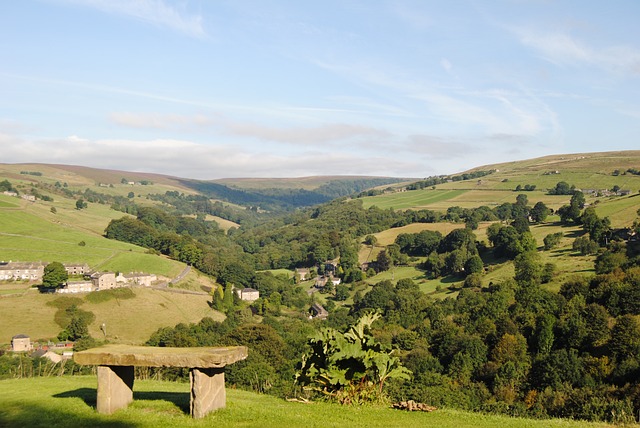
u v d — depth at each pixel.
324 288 159.88
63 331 98.19
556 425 13.77
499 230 138.88
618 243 104.62
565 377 50.03
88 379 23.11
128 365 13.86
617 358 52.91
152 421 13.37
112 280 133.75
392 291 123.38
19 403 15.84
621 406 28.08
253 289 155.50
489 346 65.50
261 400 16.56
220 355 13.55
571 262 103.50
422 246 168.88
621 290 66.19
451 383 53.41
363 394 15.71
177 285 148.12
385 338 76.44
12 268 134.88
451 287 119.06
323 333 15.99
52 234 177.62
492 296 84.81
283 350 67.50
